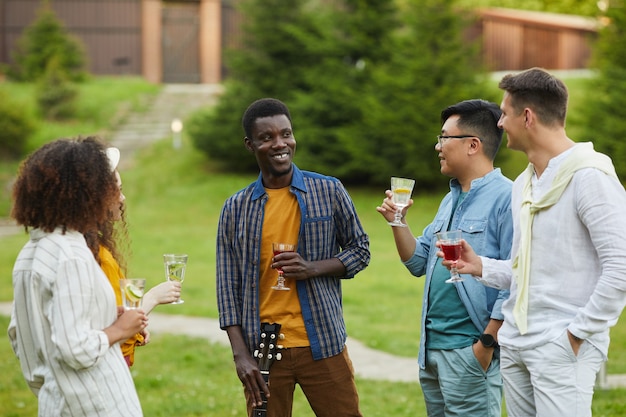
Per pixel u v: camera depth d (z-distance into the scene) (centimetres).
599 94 2116
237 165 2355
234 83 2347
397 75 2108
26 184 334
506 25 2798
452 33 2084
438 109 2017
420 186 2102
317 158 2175
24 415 683
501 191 440
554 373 366
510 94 383
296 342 441
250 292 443
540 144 379
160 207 2089
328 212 447
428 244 470
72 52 2977
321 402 447
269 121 437
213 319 1120
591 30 2730
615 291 351
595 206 358
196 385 791
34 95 2692
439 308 447
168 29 3144
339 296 457
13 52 3031
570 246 368
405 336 1007
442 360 446
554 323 368
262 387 433
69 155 336
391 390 769
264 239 443
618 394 727
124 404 334
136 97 2867
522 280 377
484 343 429
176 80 3152
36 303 327
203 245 1711
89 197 336
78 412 326
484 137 445
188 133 2355
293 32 2241
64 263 324
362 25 2230
